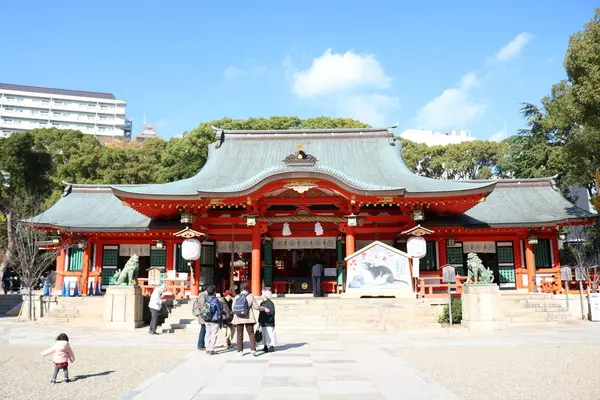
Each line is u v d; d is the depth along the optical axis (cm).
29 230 3228
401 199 2716
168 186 3002
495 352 1568
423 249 2623
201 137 5547
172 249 3178
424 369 1289
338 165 3312
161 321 2297
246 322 1490
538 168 4834
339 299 2484
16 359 1509
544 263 3250
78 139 6594
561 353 1538
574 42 2578
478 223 3047
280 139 3684
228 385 1084
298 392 1016
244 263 3169
